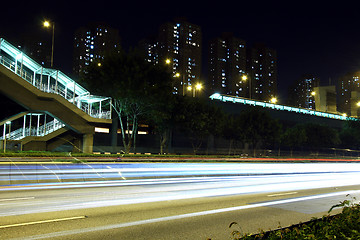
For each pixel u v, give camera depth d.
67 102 34.03
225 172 27.05
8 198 11.84
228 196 13.96
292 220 9.12
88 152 35.78
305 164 39.53
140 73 30.81
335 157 61.81
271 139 54.59
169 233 7.42
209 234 7.39
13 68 34.00
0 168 19.91
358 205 7.09
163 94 33.03
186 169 27.05
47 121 45.84
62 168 21.77
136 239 6.88
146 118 40.00
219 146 63.25
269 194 15.02
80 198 12.13
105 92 33.00
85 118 35.22
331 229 5.20
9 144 33.47
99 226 7.93
